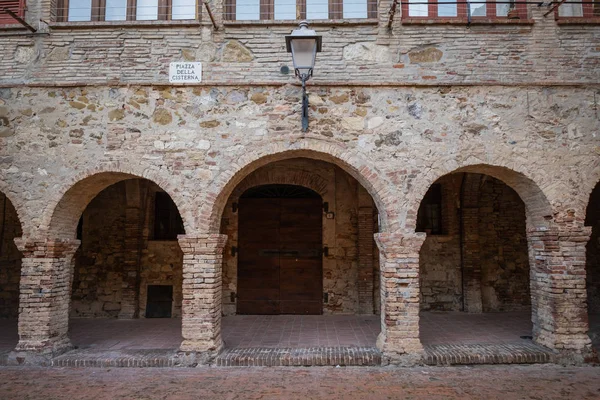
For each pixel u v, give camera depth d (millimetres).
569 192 6855
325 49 7133
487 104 7004
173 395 5469
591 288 10875
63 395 5477
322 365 6547
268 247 10438
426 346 7090
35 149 7078
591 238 10930
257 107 7035
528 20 7094
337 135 6949
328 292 10281
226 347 7230
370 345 7305
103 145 7035
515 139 6938
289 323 9281
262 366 6547
